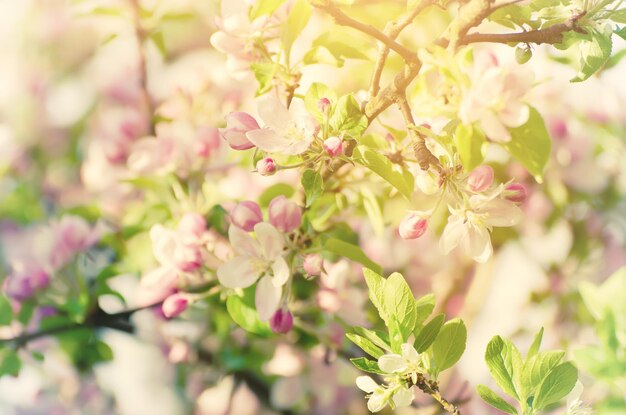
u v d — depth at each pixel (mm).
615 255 1140
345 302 952
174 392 1171
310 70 927
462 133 681
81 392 1194
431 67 688
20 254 1030
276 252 772
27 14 1382
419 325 705
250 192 955
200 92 1010
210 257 866
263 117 737
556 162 1101
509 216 716
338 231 920
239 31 788
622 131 1104
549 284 1141
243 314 822
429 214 721
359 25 721
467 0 709
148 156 958
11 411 1194
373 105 734
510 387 697
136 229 953
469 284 1108
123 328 979
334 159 736
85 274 983
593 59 730
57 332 978
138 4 1026
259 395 1101
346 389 1115
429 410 940
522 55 732
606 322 775
